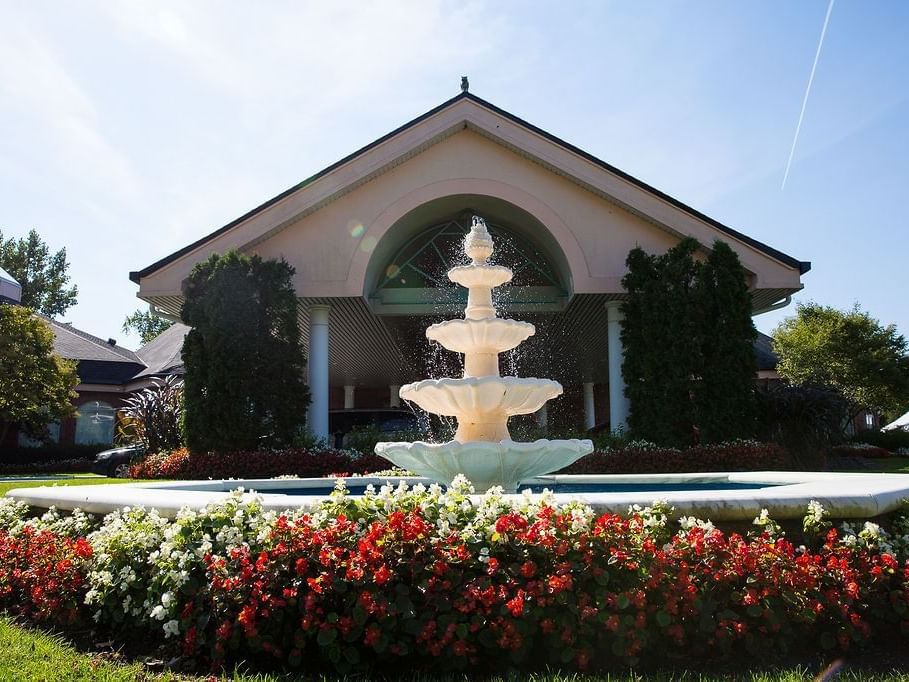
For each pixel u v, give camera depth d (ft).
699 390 46.73
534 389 20.24
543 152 52.11
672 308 47.65
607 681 9.84
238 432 45.27
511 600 10.41
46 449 88.58
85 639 12.87
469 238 22.66
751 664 10.89
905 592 11.59
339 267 51.31
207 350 46.37
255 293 47.42
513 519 11.14
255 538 11.96
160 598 12.01
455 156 53.26
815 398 51.96
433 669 10.74
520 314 61.00
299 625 10.99
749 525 12.73
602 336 71.20
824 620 11.48
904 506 14.14
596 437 51.60
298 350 47.88
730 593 11.23
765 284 51.31
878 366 101.71
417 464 19.49
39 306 171.32
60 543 14.69
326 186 51.31
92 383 97.45
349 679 10.39
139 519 13.71
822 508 12.71
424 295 57.77
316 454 44.50
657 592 10.91
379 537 11.06
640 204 51.85
